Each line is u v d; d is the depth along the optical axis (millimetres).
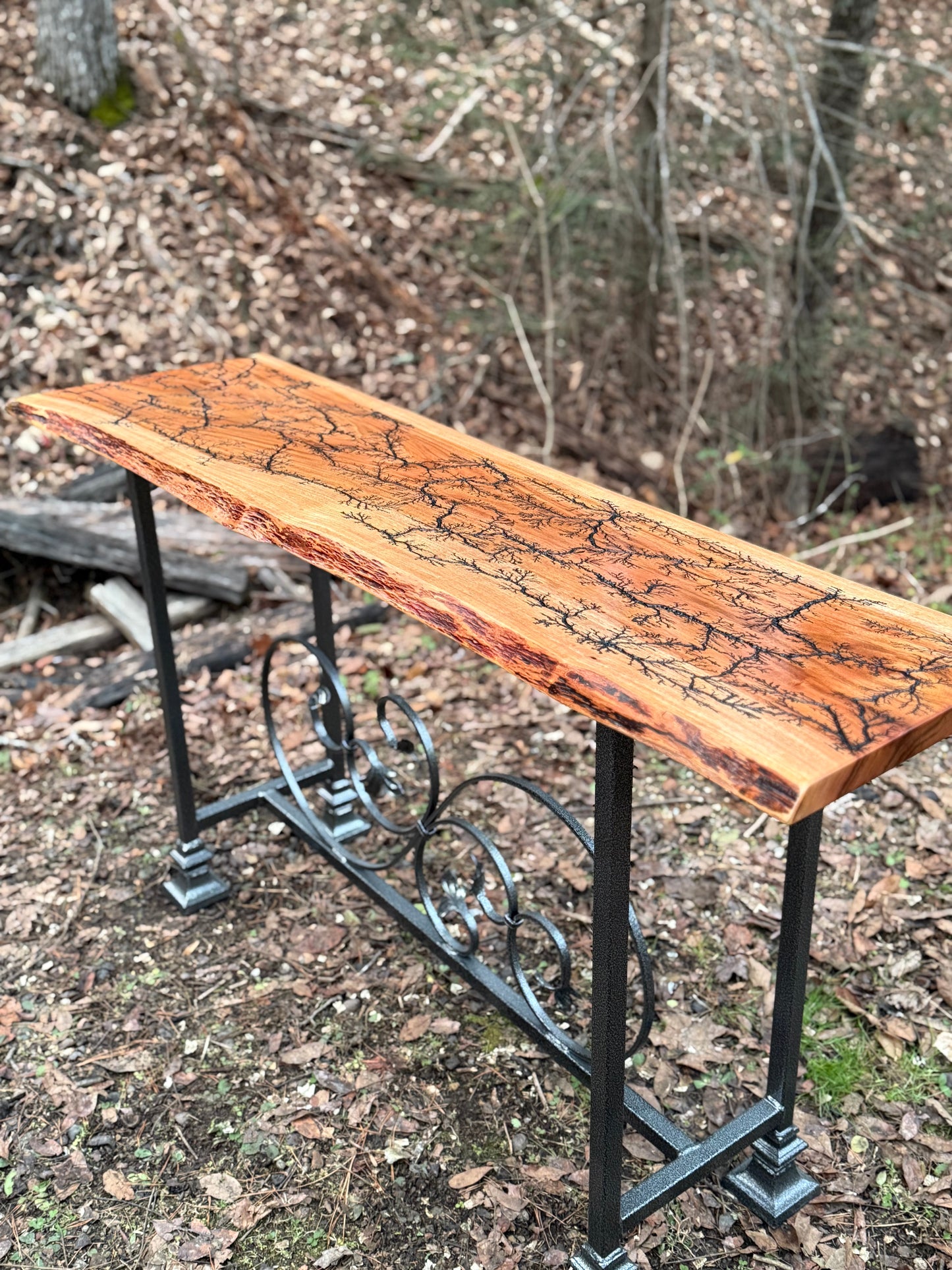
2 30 5918
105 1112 2275
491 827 3088
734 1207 2059
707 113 4410
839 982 2543
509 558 1707
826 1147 2154
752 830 3029
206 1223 2051
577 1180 2105
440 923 2334
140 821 3156
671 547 1797
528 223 5254
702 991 2531
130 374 4996
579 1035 2436
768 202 4543
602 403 5445
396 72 6613
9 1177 2148
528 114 5680
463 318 5324
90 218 5371
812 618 1560
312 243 5699
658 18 4520
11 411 2508
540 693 3695
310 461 2105
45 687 3746
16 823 3152
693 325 5543
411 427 2359
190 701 3662
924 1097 2260
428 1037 2438
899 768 3250
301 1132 2217
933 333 5531
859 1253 1964
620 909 1572
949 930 2641
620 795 1501
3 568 4355
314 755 3408
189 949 2701
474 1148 2180
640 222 5031
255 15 6801
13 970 2646
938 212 5250
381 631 4074
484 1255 1976
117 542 4164
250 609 4277
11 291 5059
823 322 4840
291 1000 2545
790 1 4867
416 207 6035
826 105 4676
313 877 2936
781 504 5094
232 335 5285
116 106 5770
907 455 5113
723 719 1270
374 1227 2033
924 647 1479
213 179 5723
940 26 5707
